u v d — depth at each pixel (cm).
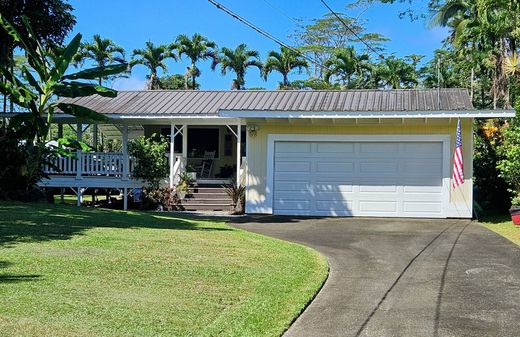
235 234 1114
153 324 515
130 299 590
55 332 476
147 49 3966
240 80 3941
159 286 652
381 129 1587
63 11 1928
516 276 766
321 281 727
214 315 555
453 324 553
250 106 1772
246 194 1659
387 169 1588
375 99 1725
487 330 534
